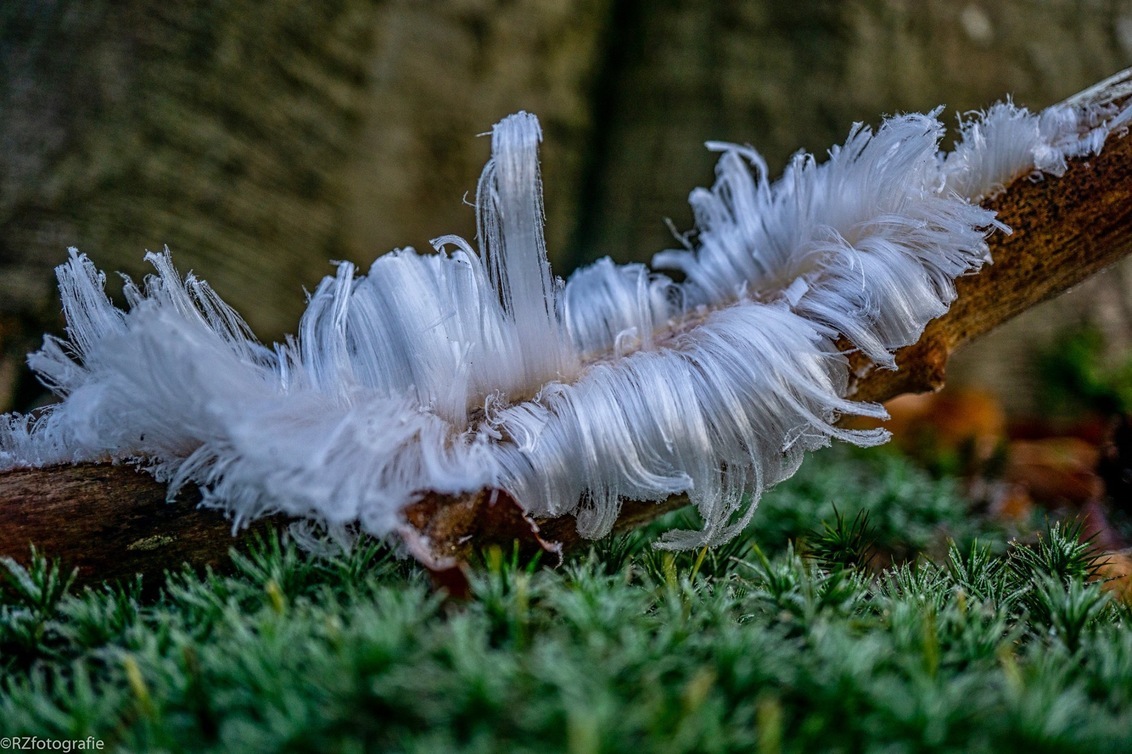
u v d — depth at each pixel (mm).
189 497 487
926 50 852
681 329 504
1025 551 527
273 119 731
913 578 503
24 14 640
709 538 495
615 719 436
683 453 484
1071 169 504
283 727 438
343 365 487
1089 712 452
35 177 634
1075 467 659
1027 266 511
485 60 837
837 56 852
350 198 778
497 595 463
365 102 782
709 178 864
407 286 492
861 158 498
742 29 866
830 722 446
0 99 635
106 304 493
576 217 896
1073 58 869
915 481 625
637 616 470
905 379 514
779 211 511
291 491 464
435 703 440
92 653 464
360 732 440
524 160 488
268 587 464
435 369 487
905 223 490
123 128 659
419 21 801
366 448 470
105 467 488
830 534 535
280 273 740
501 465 481
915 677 449
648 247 869
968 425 772
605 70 896
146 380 470
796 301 497
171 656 460
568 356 496
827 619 475
